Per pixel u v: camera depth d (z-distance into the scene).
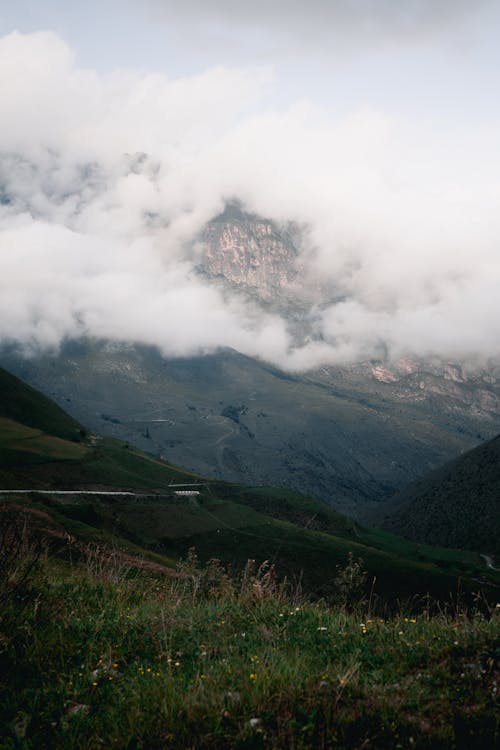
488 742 5.36
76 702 6.52
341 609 9.53
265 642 8.07
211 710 5.81
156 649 7.95
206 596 11.23
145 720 5.82
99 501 125.19
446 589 105.81
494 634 7.48
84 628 8.55
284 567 108.81
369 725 5.60
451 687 6.33
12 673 7.11
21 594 8.81
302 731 5.45
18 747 5.77
